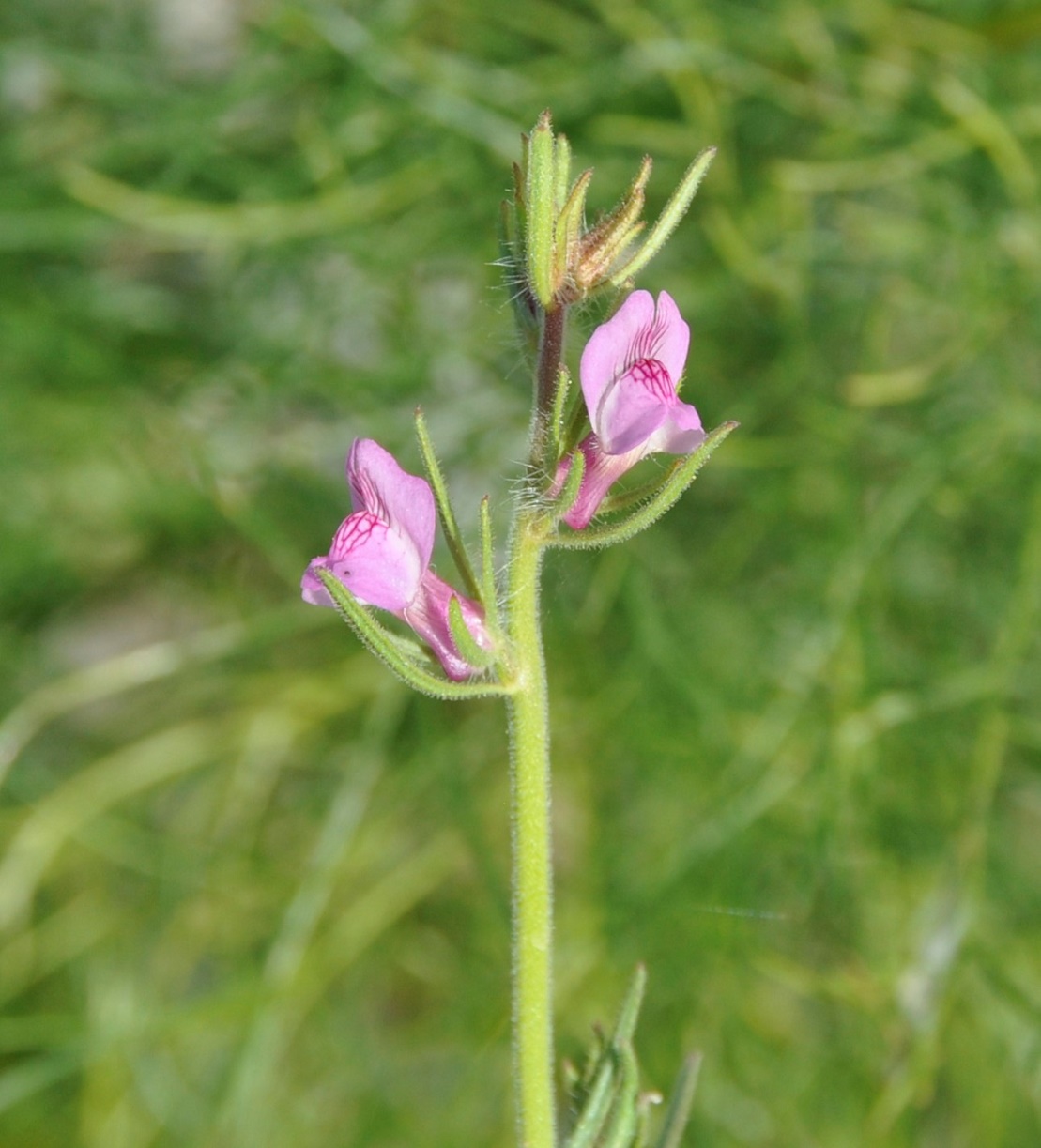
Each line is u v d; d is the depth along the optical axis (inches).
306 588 9.5
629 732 14.7
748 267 14.2
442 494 9.5
